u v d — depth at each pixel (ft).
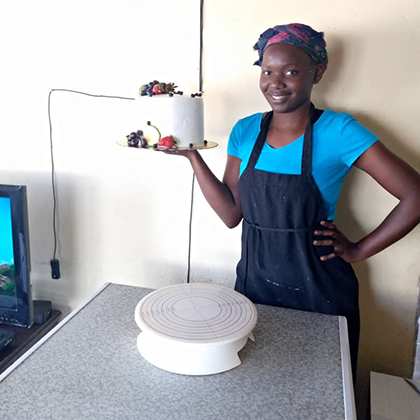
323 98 4.04
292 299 3.82
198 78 4.28
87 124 4.72
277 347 3.08
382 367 4.52
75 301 5.36
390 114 3.94
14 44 4.68
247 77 4.17
